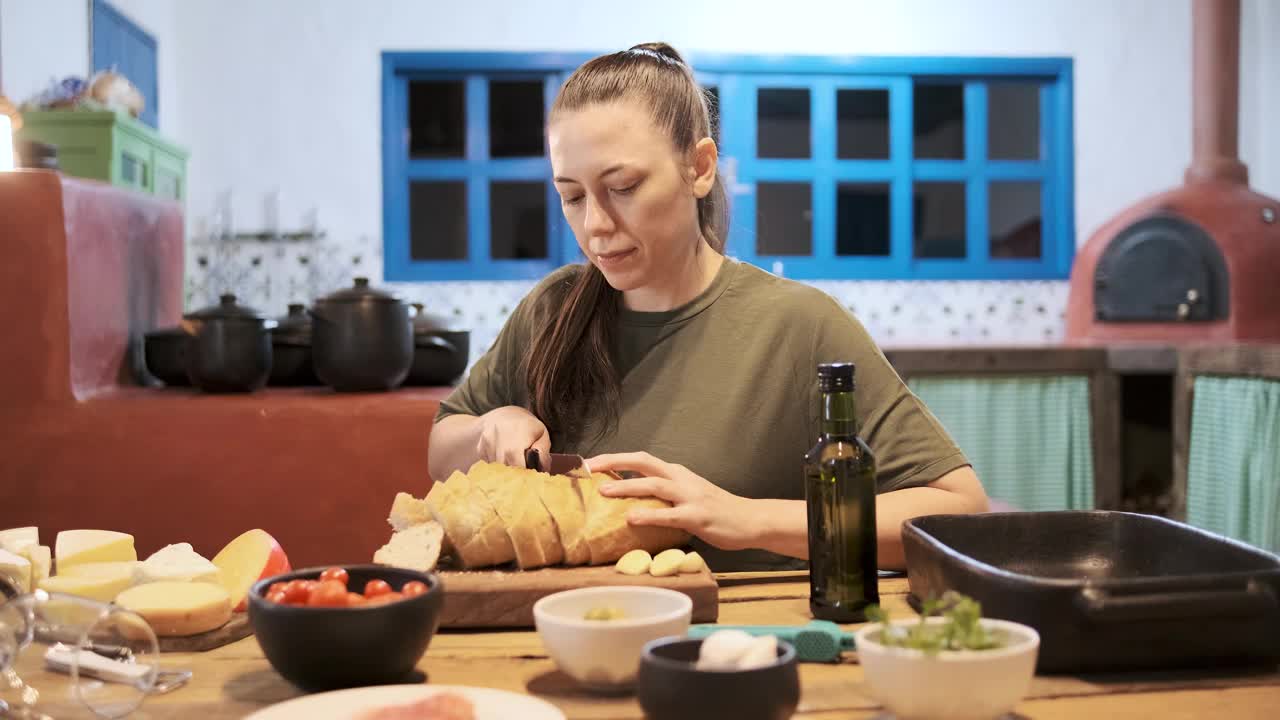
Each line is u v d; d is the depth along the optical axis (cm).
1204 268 437
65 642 84
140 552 225
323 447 229
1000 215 573
